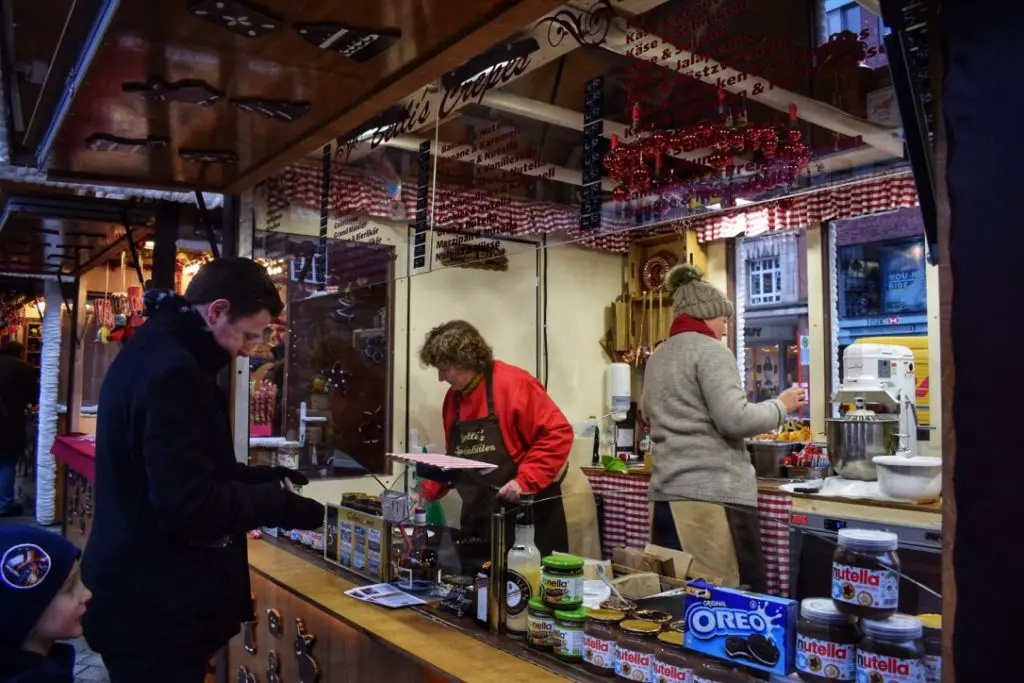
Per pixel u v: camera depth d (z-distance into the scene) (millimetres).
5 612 1439
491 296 4793
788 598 1370
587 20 1779
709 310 2594
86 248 5395
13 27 1846
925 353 4035
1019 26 807
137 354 1847
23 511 7738
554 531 1828
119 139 2496
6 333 9305
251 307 1949
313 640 2125
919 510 2064
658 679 1395
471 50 1782
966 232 830
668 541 1784
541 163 2000
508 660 1606
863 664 1192
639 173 1730
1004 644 782
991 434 803
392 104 2301
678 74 1632
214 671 3160
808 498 2430
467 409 2627
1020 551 777
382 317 4457
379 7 1605
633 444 5008
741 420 2293
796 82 1428
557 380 5070
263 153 2658
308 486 3086
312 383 4371
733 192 1553
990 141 819
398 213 2588
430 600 2051
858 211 3891
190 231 4430
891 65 988
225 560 1941
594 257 5273
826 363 4633
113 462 1828
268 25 1661
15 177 3324
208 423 1831
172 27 1681
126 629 1794
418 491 2186
